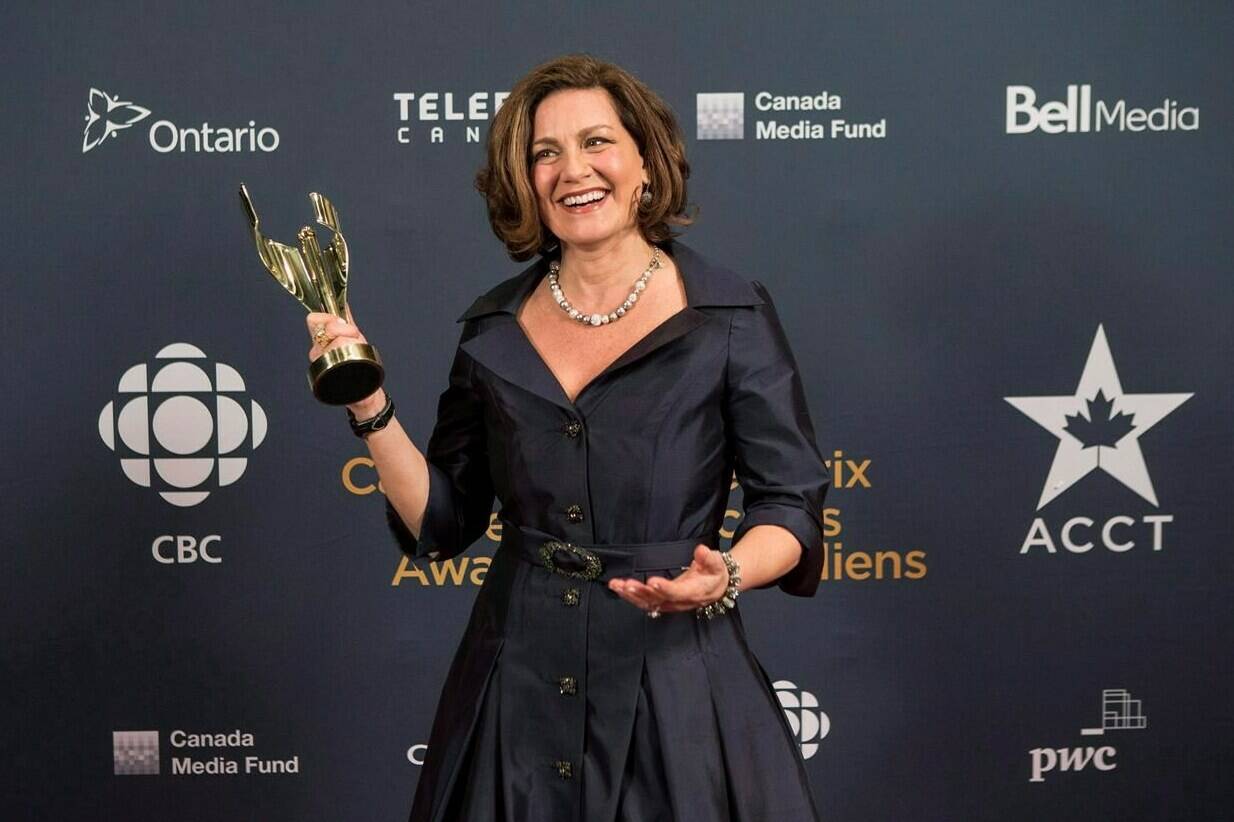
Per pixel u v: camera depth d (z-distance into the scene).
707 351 1.88
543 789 1.86
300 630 2.98
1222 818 3.05
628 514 1.86
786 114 2.88
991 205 2.90
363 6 2.85
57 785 2.98
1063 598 3.00
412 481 1.96
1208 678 3.02
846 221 2.90
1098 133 2.90
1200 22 2.89
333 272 1.90
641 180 1.93
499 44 2.86
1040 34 2.88
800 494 1.88
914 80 2.88
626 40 2.87
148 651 2.97
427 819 1.92
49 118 2.84
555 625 1.87
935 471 2.96
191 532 2.95
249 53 2.85
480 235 2.90
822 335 2.92
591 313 1.93
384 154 2.88
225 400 2.92
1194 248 2.93
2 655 2.95
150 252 2.88
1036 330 2.94
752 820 1.86
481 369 1.95
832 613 2.99
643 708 1.84
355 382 1.83
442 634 2.99
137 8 2.83
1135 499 2.98
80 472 2.92
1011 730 3.02
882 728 3.02
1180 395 2.96
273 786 3.01
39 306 2.88
